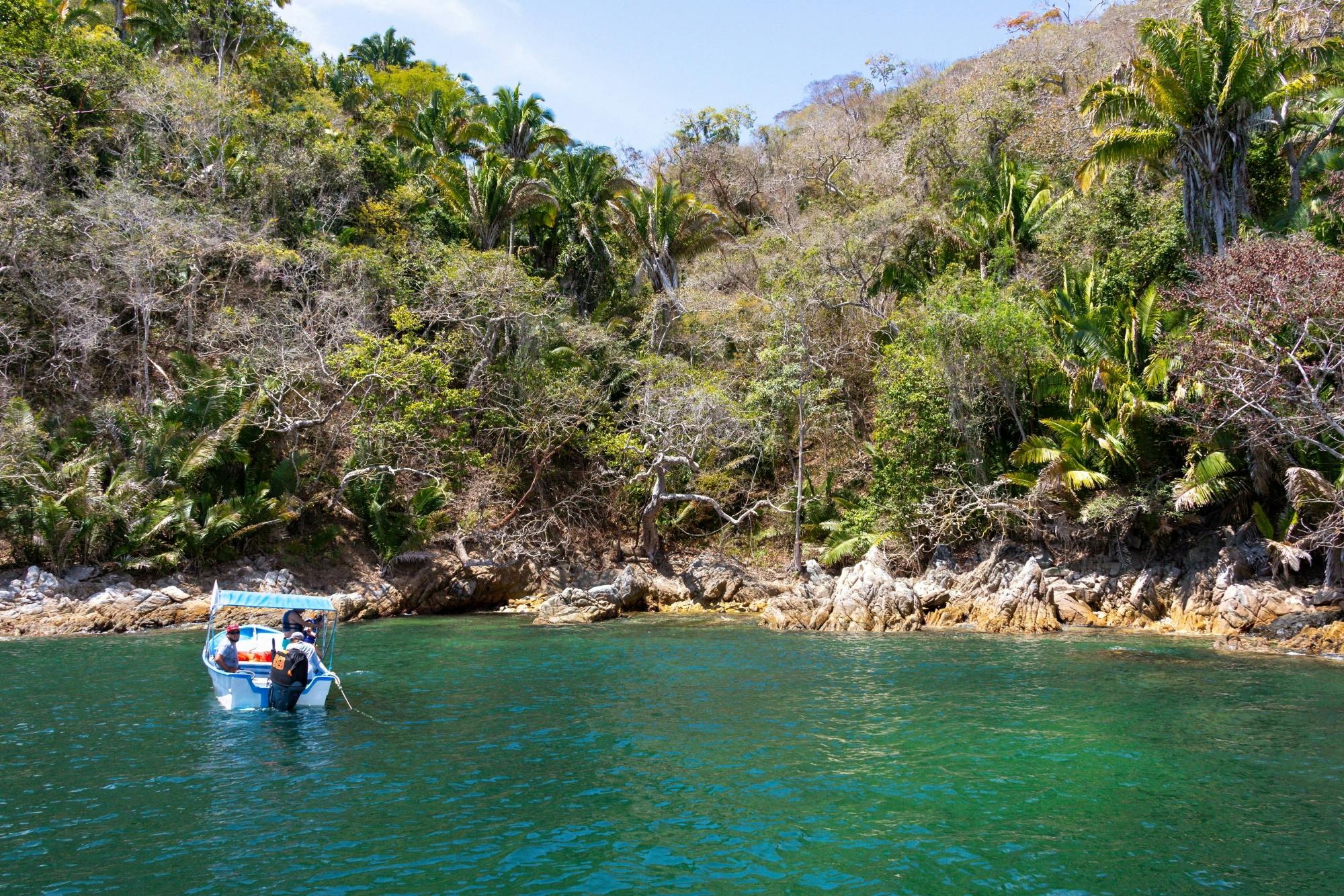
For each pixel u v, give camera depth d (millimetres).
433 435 30781
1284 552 20750
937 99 48875
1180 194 28484
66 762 11211
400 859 8109
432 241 38250
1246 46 23953
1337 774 10641
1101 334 26219
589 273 43000
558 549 33969
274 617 25453
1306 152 28234
